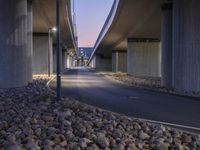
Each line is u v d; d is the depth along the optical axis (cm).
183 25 3150
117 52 11356
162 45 4172
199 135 1173
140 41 7600
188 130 1322
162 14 4178
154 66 7556
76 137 1066
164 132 1198
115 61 11306
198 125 1445
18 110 1677
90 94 2911
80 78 6116
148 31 6688
